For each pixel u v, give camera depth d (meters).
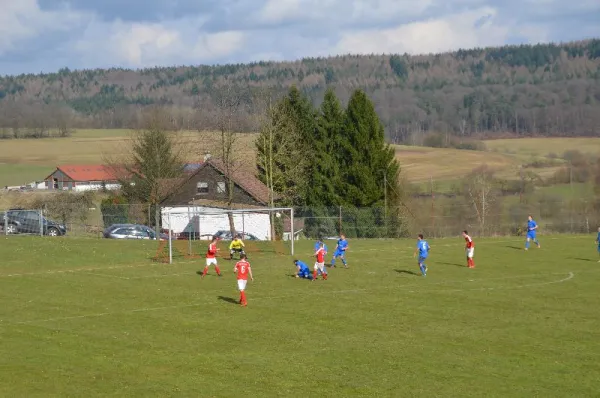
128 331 28.25
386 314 31.72
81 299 34.47
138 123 140.62
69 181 129.62
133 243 55.41
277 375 22.86
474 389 21.66
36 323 29.36
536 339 27.53
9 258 46.41
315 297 35.44
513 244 59.06
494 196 82.62
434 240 63.06
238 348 25.98
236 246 49.06
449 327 29.36
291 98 81.88
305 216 71.00
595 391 21.55
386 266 46.12
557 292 37.22
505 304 34.06
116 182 106.56
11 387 21.31
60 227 64.69
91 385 21.69
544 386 21.98
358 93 78.75
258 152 76.25
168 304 33.47
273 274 42.53
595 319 30.95
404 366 23.91
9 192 91.69
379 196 77.12
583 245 58.00
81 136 183.25
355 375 22.92
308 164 77.88
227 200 75.38
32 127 184.38
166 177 84.31
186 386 21.72
